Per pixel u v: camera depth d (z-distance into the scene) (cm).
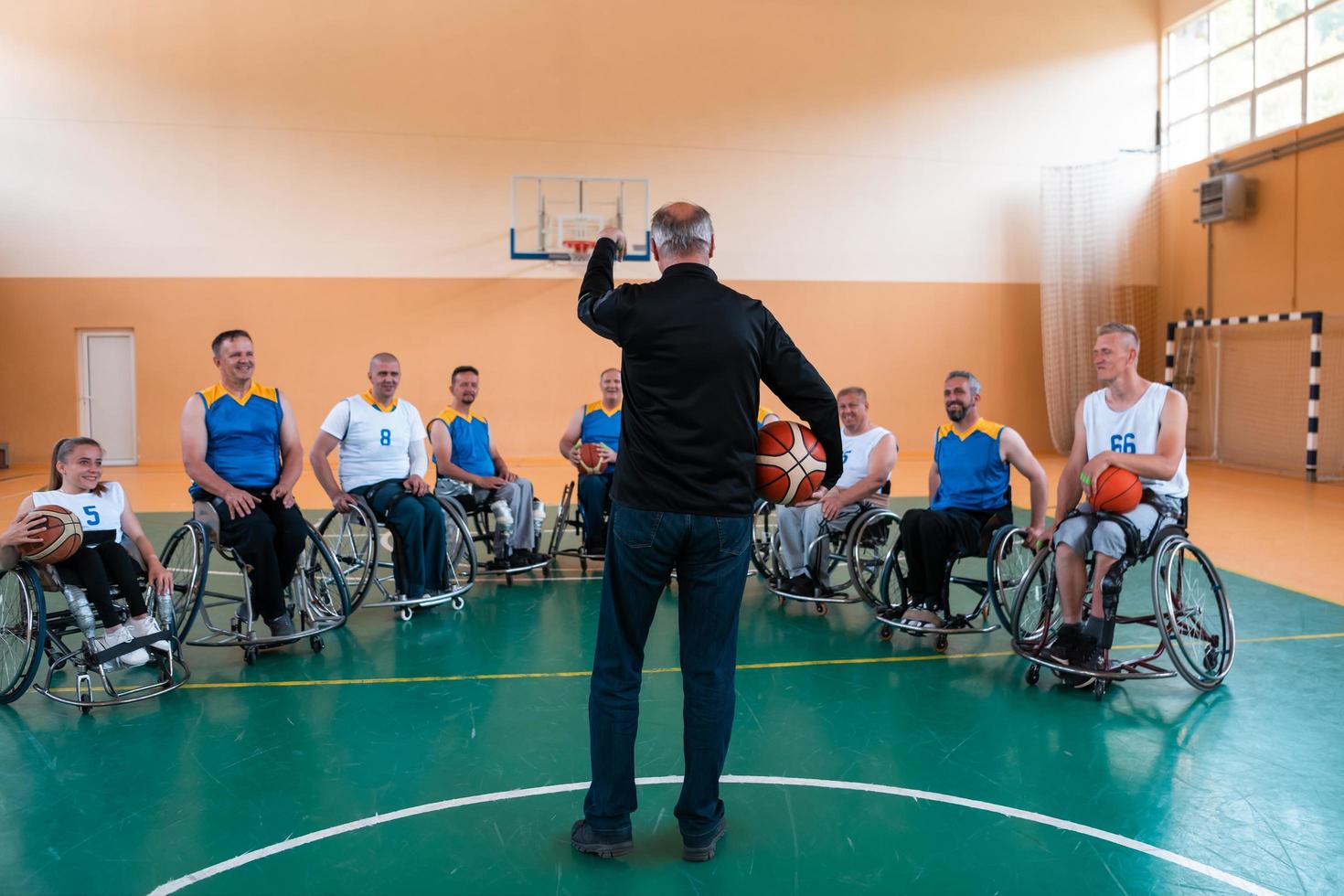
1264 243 1101
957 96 1234
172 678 353
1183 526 352
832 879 216
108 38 1088
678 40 1179
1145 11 1262
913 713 324
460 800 256
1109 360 353
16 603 374
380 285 1146
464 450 545
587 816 228
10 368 1109
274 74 1114
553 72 1159
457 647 405
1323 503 841
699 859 223
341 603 432
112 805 251
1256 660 384
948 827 241
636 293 223
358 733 304
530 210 1162
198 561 364
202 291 1119
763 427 249
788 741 299
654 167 1182
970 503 419
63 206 1097
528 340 1173
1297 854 227
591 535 565
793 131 1205
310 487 942
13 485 983
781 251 1211
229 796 257
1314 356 998
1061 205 1255
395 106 1136
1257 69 1112
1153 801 255
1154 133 1273
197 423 391
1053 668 343
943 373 1253
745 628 438
